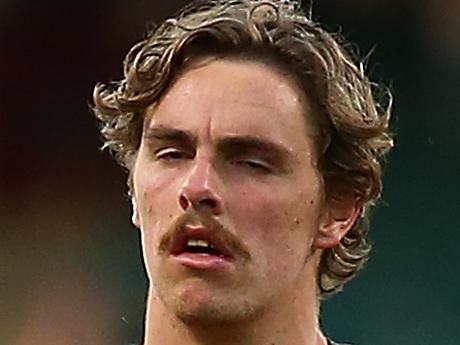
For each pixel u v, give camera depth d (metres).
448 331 28.61
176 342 9.77
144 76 10.19
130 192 11.20
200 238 9.38
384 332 28.20
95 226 31.02
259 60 10.00
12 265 30.39
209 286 9.38
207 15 10.78
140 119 10.64
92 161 31.67
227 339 9.66
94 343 29.20
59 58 32.28
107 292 29.83
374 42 32.72
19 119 32.00
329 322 27.98
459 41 32.47
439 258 29.97
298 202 9.80
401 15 32.81
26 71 32.28
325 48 10.72
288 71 10.07
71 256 30.53
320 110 10.27
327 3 32.94
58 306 29.69
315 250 10.28
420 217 30.62
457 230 30.42
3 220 31.09
